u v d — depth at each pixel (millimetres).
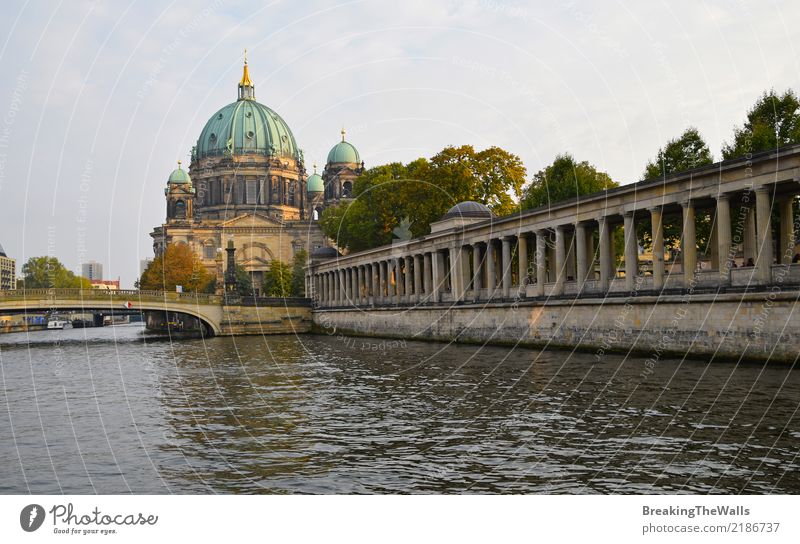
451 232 82125
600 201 59281
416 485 21281
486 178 98188
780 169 43188
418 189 99188
